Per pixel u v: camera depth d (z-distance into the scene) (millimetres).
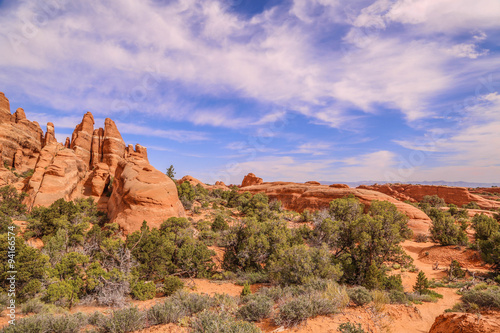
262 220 45750
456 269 23875
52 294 12352
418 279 17891
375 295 11188
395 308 10984
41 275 13695
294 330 8219
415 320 10336
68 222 29734
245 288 14180
